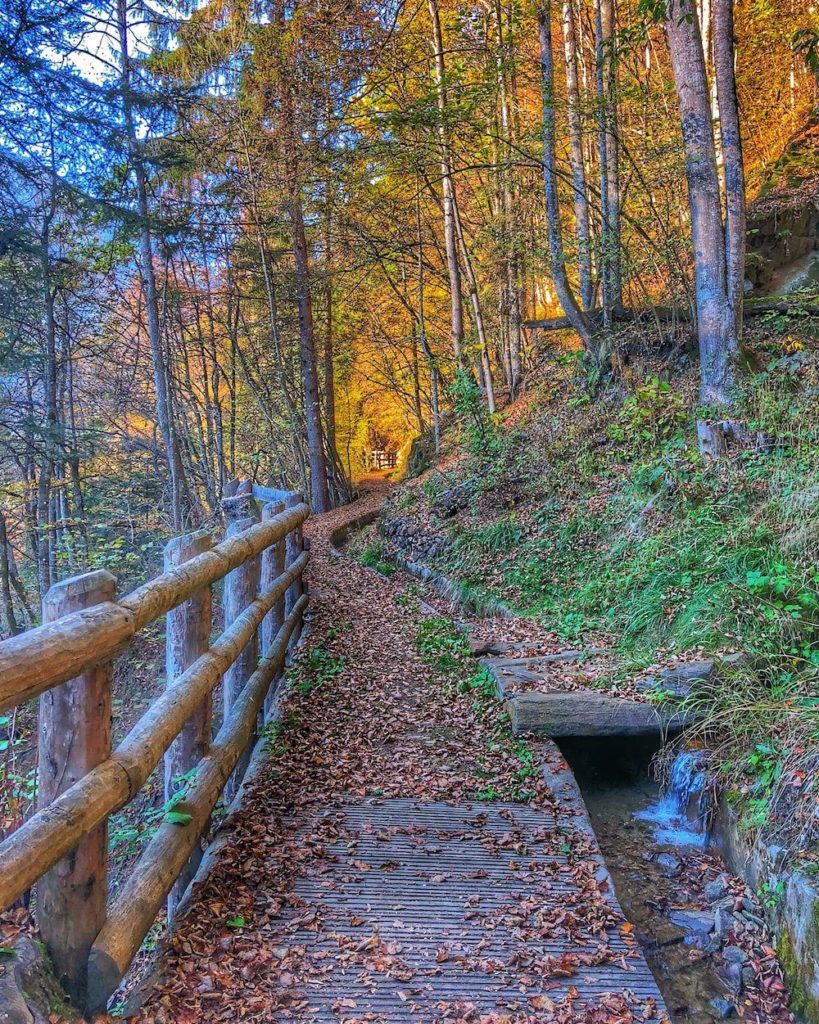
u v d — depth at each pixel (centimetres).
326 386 2459
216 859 315
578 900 309
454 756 456
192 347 2045
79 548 1180
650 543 684
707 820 409
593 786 477
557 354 1412
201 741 339
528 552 845
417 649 670
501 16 1126
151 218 1138
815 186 1214
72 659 190
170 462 1252
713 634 522
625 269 1044
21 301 944
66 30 977
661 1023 239
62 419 1377
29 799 324
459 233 1516
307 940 272
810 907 297
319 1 1141
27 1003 188
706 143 816
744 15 1372
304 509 768
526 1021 236
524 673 546
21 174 897
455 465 1322
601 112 1006
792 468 645
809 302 960
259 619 448
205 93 1394
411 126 1009
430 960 266
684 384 950
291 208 1552
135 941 227
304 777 417
